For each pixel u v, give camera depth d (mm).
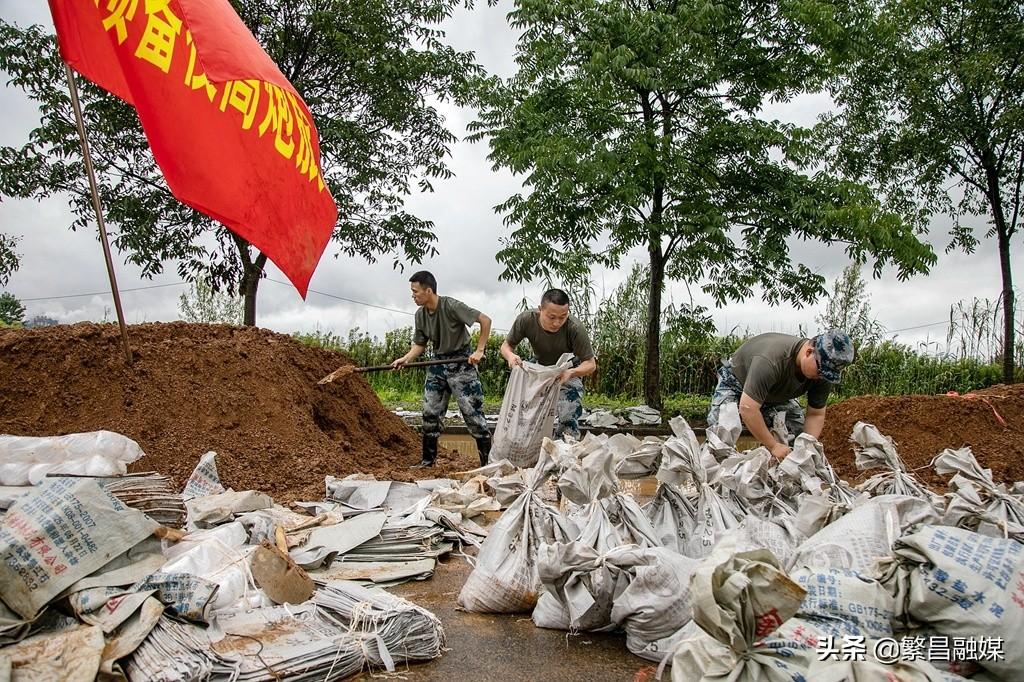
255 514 4273
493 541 3768
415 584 4105
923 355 17391
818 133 16500
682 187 14297
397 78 14016
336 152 13703
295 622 3158
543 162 13461
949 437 8969
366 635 2971
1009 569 2490
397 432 9289
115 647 2705
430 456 8133
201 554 3461
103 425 6289
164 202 12922
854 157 16203
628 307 18312
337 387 8617
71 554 2992
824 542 3375
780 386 4992
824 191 14156
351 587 3324
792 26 14508
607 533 3578
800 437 4598
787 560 3469
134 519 3236
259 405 7094
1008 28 14383
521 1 14508
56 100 11953
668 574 3135
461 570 4379
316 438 7199
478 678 2932
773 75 14320
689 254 14070
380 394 17641
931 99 15148
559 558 3250
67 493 3102
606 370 18156
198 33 4793
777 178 14438
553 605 3457
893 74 15383
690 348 18125
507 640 3316
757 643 2371
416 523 4664
